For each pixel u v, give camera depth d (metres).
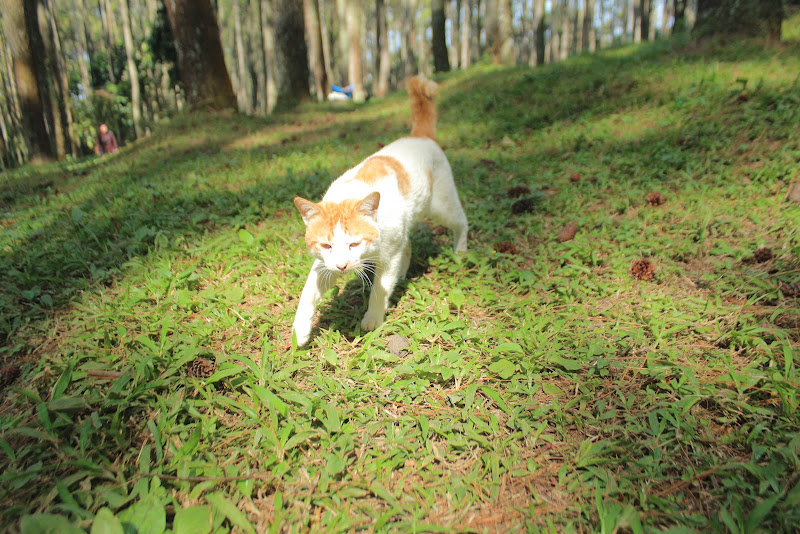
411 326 0.79
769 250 0.87
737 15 2.30
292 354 0.72
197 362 0.68
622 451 0.56
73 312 0.83
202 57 2.82
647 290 0.86
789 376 0.62
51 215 1.34
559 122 1.85
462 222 1.00
